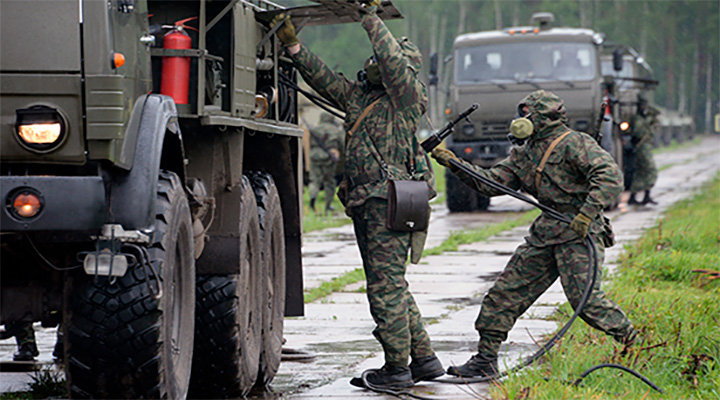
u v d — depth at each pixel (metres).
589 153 19.25
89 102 13.59
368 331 26.47
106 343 14.35
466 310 29.81
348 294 33.75
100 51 13.61
